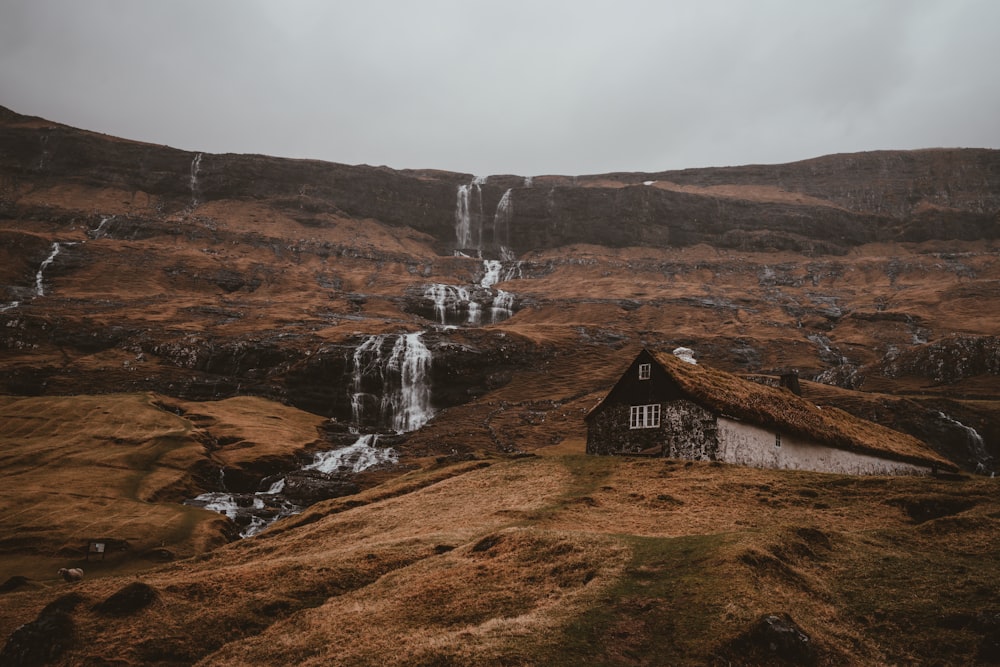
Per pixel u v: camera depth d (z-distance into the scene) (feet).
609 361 516.73
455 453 357.20
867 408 380.99
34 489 236.63
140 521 212.64
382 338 475.72
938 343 481.05
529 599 87.76
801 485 140.46
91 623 89.61
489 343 501.97
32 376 403.95
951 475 167.84
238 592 98.17
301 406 425.28
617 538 103.65
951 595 82.53
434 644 76.13
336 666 75.66
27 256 638.53
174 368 442.50
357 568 106.01
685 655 71.67
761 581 83.51
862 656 72.84
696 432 166.50
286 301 625.82
